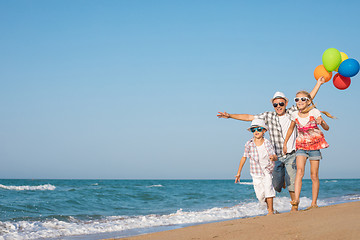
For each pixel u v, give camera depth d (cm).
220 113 630
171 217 950
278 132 600
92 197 1537
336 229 334
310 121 530
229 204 1370
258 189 589
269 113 611
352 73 575
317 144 532
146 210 1214
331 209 462
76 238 675
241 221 499
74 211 1152
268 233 373
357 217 371
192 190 2384
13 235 700
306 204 1179
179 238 435
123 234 720
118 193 1838
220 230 444
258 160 581
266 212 1027
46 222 866
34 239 674
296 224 391
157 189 2497
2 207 1120
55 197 1498
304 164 541
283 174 603
